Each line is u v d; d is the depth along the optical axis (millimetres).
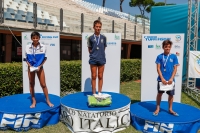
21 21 8883
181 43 4914
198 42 8336
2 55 9414
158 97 4035
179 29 8539
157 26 8977
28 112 3877
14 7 9836
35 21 8953
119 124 3967
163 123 3668
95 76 4613
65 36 10664
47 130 3971
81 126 3844
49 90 5605
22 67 5539
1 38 9367
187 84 7562
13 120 3834
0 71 5496
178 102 5008
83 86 5645
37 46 4055
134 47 19641
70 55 12969
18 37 10094
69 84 7094
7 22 8242
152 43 5066
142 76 5203
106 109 3812
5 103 4469
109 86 5621
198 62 6984
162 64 3951
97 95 4121
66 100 4461
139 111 4281
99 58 4492
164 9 8781
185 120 3727
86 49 5543
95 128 3805
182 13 8445
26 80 5531
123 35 15094
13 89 5875
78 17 12922
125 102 4285
